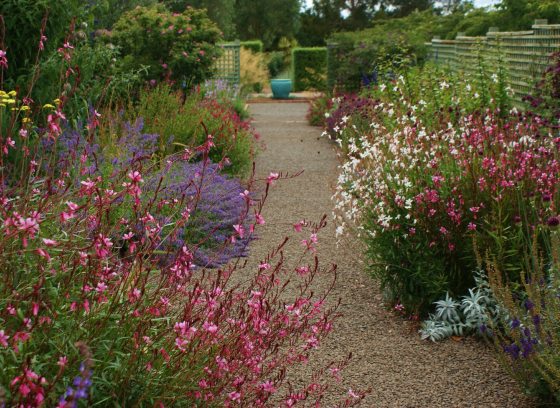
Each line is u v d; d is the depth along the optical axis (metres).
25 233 2.40
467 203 4.62
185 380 2.59
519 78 10.99
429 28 21.33
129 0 17.59
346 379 3.80
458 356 4.10
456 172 4.76
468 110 8.71
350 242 6.32
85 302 2.34
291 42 41.28
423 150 5.04
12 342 2.22
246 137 10.00
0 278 2.56
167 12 13.71
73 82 7.52
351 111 12.09
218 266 5.57
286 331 3.23
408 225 4.67
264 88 30.78
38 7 7.25
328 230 6.85
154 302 2.88
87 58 7.78
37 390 2.00
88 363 1.88
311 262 5.82
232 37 35.72
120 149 6.09
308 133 15.30
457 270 4.66
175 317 2.98
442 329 4.34
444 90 9.34
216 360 2.64
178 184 5.79
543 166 4.81
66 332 2.46
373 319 4.64
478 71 10.11
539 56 10.21
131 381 2.56
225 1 32.62
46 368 2.33
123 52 12.69
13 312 2.31
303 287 5.22
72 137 6.46
